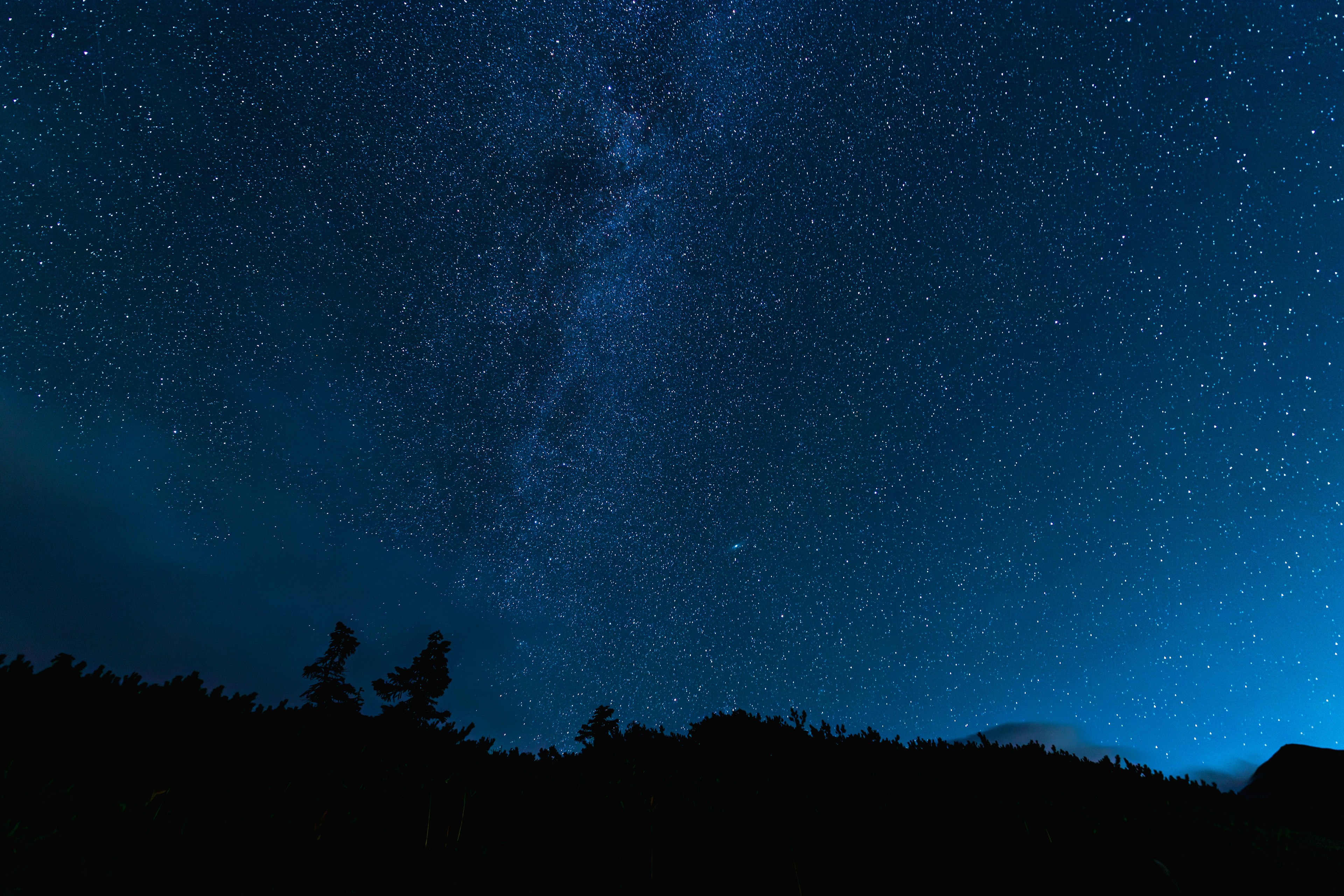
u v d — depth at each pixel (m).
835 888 3.32
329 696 10.02
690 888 3.17
